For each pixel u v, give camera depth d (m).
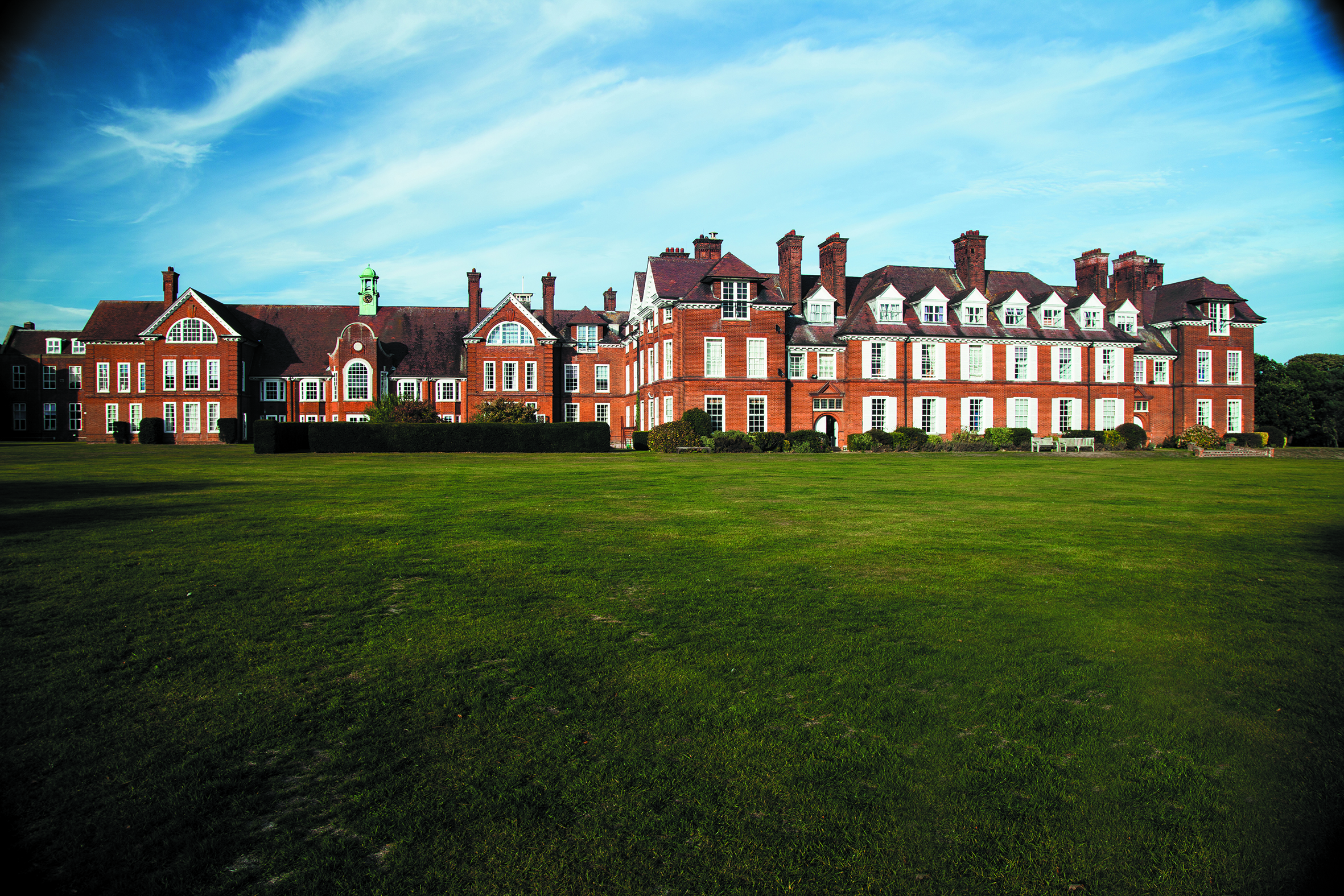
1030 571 10.83
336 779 5.30
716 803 5.08
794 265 50.31
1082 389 53.56
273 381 61.88
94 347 60.19
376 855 4.54
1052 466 31.97
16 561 10.91
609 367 63.19
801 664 7.21
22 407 76.75
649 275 52.22
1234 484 24.05
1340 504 18.58
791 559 11.51
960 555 11.84
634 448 48.59
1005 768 5.51
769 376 47.19
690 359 46.28
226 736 5.82
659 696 6.54
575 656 7.38
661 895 4.26
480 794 5.14
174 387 59.28
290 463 31.97
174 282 61.59
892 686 6.79
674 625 8.30
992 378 52.09
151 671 6.97
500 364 60.53
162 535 13.01
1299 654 7.56
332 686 6.72
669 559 11.45
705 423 44.00
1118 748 5.80
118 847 4.54
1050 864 4.55
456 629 8.12
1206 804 5.11
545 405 60.69
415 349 63.22
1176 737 5.93
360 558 11.35
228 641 7.72
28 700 6.35
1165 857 4.61
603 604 9.08
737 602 9.14
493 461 33.47
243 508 16.55
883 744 5.80
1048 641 7.89
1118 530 14.30
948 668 7.17
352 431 41.41
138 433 59.91
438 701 6.42
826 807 5.05
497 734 5.90
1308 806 5.08
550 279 63.53
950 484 23.41
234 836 4.68
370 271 65.06
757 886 4.34
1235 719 6.22
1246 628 8.30
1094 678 6.98
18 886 4.16
